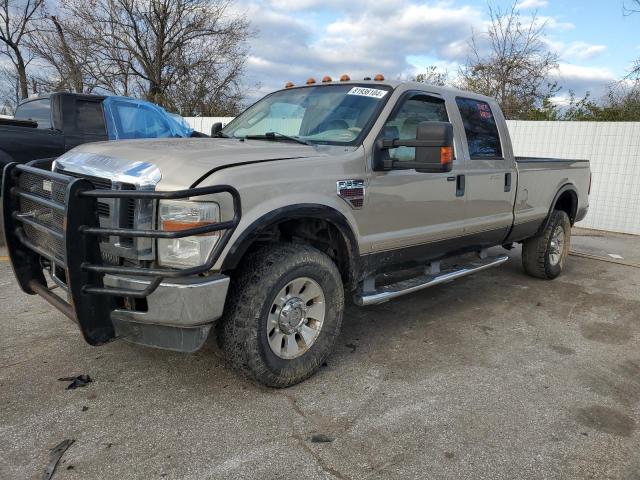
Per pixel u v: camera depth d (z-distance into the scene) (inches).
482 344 168.6
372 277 158.7
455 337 173.5
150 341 115.7
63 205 112.0
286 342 131.0
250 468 100.0
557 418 123.3
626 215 435.8
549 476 101.5
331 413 121.0
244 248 115.5
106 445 105.3
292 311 129.4
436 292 226.7
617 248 359.9
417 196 161.6
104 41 961.5
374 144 146.6
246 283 121.5
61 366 138.8
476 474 101.0
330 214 132.8
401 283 168.7
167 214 110.3
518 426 119.0
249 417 117.6
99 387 128.5
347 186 138.0
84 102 275.0
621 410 128.6
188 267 110.2
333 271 136.3
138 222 111.4
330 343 139.1
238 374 128.3
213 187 108.1
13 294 196.1
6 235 136.6
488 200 195.2
